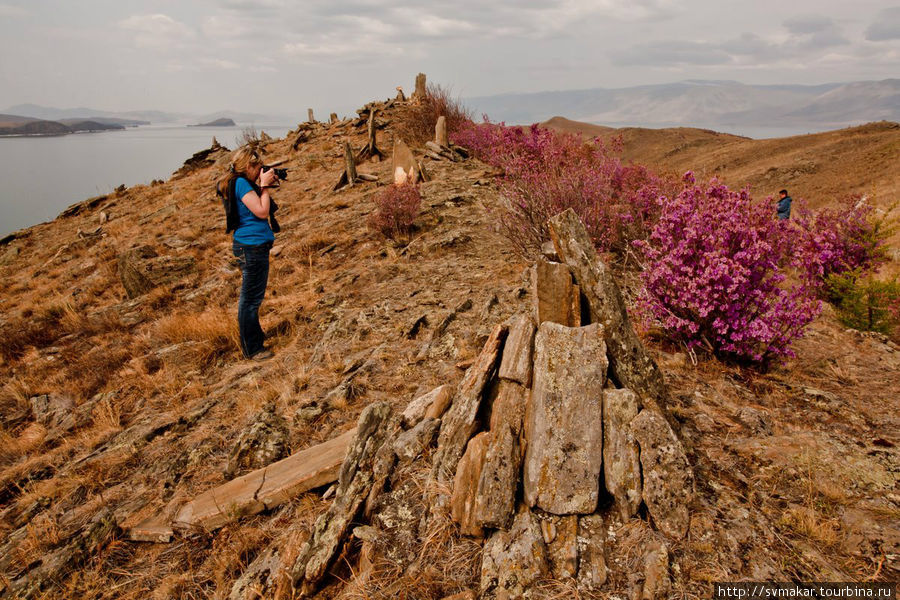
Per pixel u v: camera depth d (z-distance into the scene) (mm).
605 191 7461
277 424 4031
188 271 10141
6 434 5312
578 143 11164
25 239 19859
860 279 6461
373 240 9352
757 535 2441
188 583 2818
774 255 4215
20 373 7285
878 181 49000
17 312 10875
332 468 3213
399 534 2678
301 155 21406
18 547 3312
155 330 7578
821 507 2639
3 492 4176
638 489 2516
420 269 7531
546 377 2812
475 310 5660
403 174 12523
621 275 6441
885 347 5090
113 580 2941
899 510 2543
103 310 9336
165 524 3264
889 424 3430
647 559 2271
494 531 2520
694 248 4289
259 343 5730
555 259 5840
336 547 2639
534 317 3449
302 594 2506
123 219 18406
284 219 12531
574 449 2582
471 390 3117
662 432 2582
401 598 2330
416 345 5070
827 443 3160
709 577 2213
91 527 3268
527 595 2191
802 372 4434
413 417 3443
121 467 4082
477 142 15547
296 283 8070
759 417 3480
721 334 4277
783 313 4055
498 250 7922
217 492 3404
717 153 109875
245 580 2689
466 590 2309
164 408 5039
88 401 5723
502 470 2590
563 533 2410
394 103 26234
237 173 4938
